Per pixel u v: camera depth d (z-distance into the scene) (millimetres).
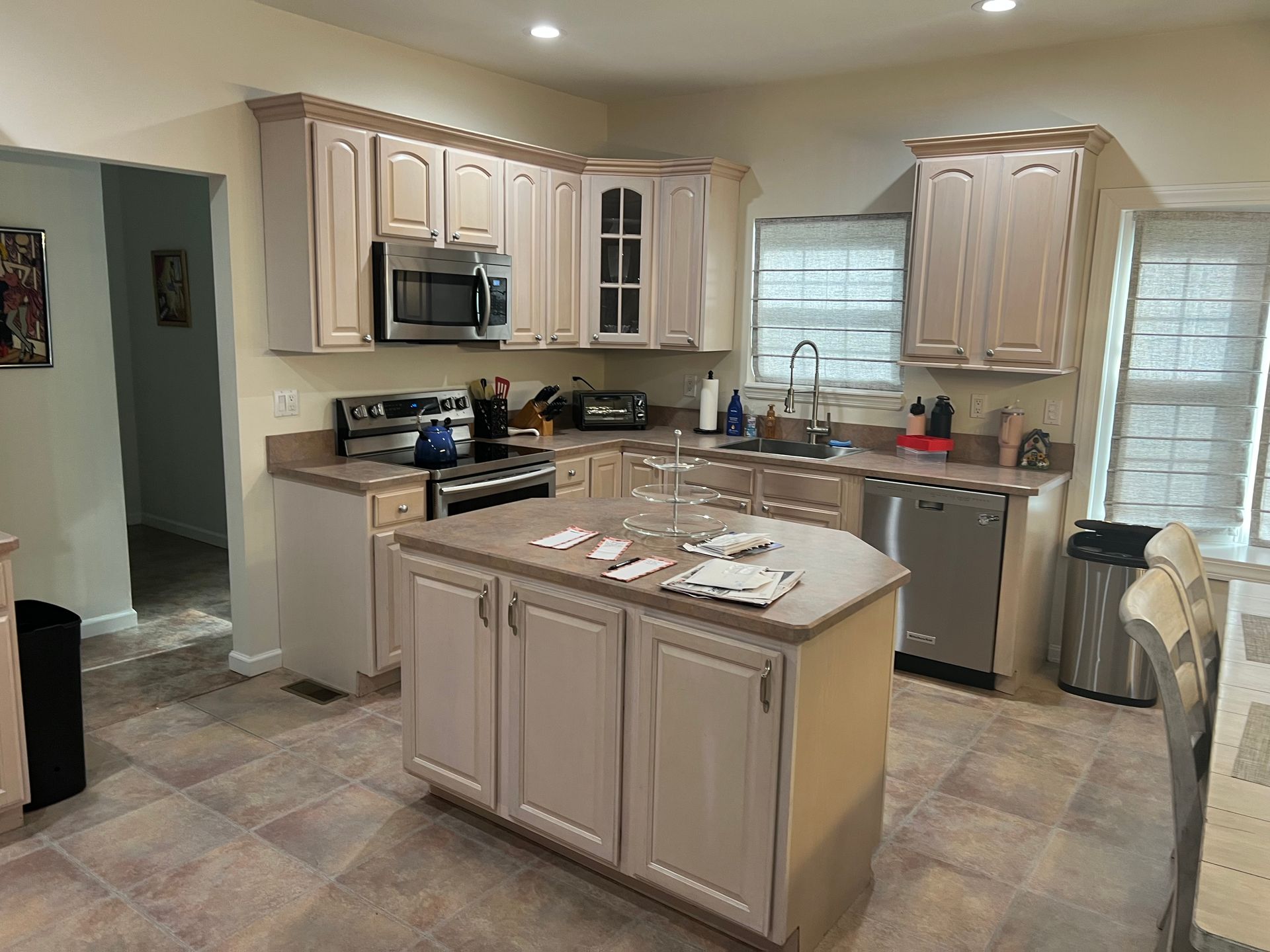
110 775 2977
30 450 3873
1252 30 3518
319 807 2811
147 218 5766
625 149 5207
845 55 4117
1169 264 3904
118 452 4195
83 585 4152
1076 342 3975
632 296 4832
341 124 3541
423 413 4344
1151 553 2203
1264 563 3693
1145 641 1649
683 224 4680
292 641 3859
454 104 4344
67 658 2768
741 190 4844
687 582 2182
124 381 6164
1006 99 4055
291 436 3855
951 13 3504
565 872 2514
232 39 3475
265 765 3068
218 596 4852
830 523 4133
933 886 2490
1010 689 3801
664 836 2254
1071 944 2258
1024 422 4148
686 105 4953
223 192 3523
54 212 3809
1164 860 2625
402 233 3793
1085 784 3057
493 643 2504
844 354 4680
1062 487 4055
